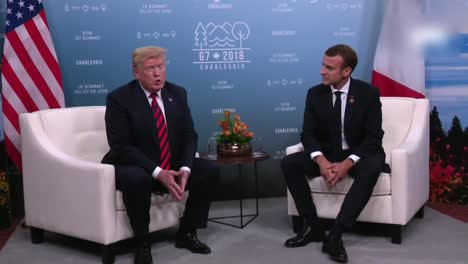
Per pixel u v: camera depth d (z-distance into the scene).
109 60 3.88
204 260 2.89
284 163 3.16
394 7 3.98
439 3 3.92
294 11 4.05
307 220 3.13
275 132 4.14
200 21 3.96
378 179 3.04
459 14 3.92
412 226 3.42
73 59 3.84
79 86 3.87
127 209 2.83
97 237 2.85
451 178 3.98
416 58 3.94
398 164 3.01
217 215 3.74
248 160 3.31
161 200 3.00
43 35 3.62
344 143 3.22
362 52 4.15
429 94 4.02
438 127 4.01
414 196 3.21
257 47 4.05
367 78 4.18
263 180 4.19
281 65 4.08
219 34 3.99
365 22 4.12
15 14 3.58
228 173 4.14
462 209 3.82
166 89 3.10
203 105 4.03
